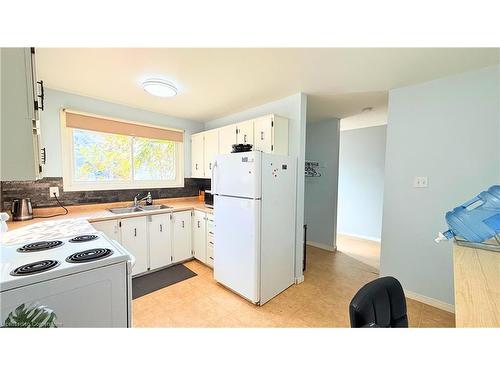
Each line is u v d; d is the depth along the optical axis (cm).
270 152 245
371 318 84
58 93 250
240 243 219
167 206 318
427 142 214
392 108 234
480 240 142
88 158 278
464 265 113
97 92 255
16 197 226
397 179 232
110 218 240
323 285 257
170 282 257
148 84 214
